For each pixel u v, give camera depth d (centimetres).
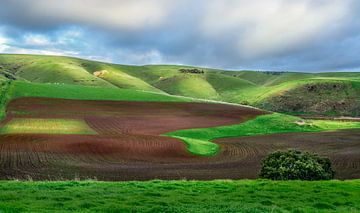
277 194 2202
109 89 13512
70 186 2361
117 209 1677
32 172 3972
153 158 5194
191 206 1816
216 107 12131
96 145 5788
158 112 10556
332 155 5959
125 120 9025
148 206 1788
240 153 5966
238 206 1831
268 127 9288
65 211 1591
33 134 6538
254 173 4228
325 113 18750
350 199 2131
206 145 6353
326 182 2641
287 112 19475
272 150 6322
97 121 8656
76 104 10669
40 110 9444
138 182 2594
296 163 2959
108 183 2511
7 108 9350
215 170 4428
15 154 4994
